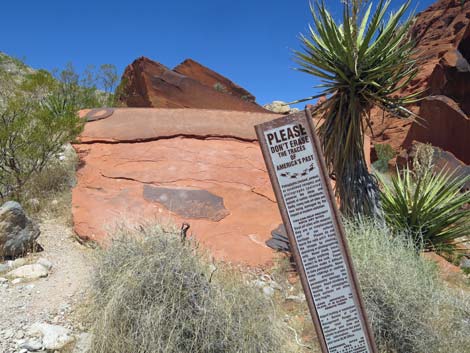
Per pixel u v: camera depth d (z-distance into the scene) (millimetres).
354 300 3096
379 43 5820
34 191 6438
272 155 3082
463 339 3850
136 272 3406
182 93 15758
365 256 4137
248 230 5711
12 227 4832
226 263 4871
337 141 6059
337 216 3086
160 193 6113
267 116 8914
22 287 4211
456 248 7234
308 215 3088
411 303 3848
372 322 3760
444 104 20031
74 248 5195
